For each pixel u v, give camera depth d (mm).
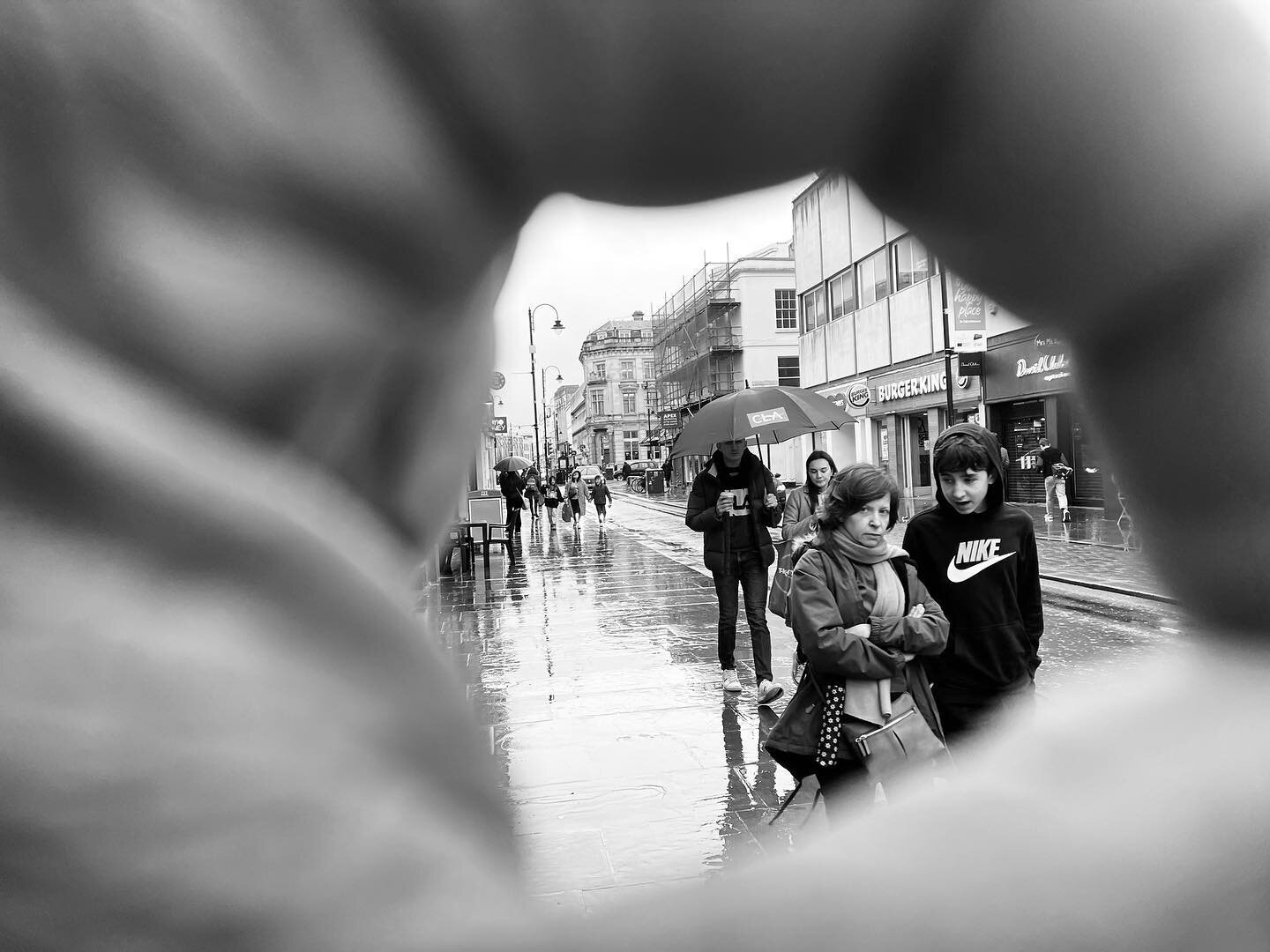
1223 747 230
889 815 229
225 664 184
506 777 237
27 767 162
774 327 45125
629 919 194
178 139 222
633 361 86438
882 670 3006
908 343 24500
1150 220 268
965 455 3254
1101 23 263
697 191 277
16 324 197
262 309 228
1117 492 292
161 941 164
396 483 271
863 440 27812
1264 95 268
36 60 210
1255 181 264
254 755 180
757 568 6250
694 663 7207
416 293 264
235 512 202
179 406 215
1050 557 12109
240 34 232
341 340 243
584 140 264
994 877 204
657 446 61062
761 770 4617
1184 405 269
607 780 4449
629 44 249
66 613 174
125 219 215
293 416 236
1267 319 258
